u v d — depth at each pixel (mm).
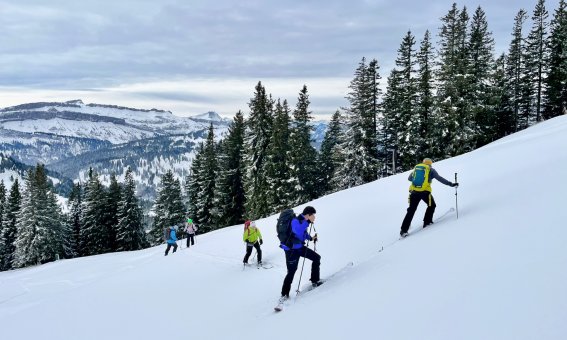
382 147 48281
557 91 45750
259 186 45812
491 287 3633
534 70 49188
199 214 55344
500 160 15359
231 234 22797
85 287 15320
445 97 39938
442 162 22094
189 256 18094
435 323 3383
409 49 44000
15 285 24000
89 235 64875
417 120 41750
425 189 8484
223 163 52250
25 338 9680
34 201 58750
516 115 52219
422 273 4820
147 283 14070
